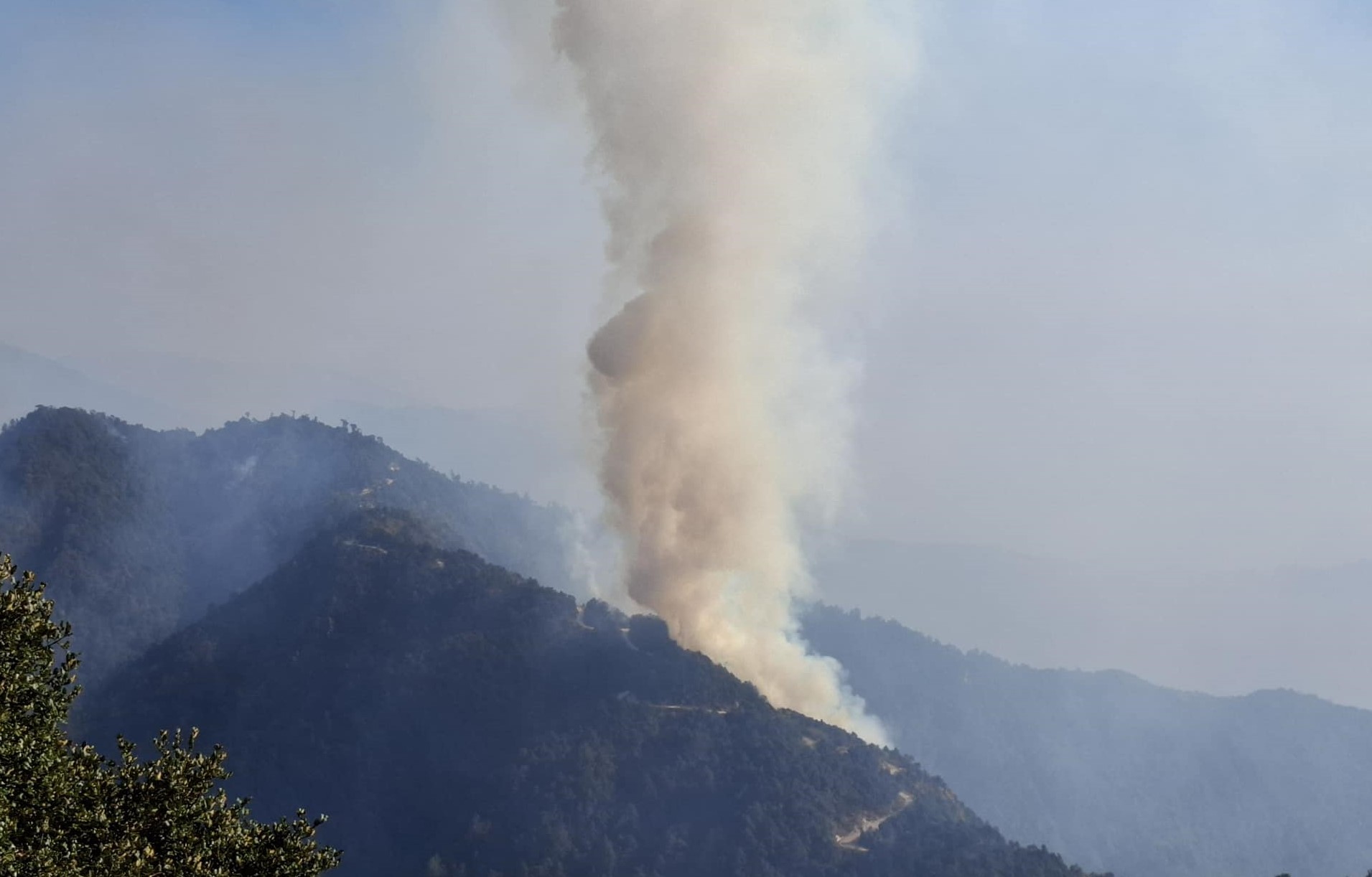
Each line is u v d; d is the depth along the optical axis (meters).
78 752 47.06
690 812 194.38
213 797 49.34
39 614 46.00
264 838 48.94
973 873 185.88
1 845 40.88
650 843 189.25
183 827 46.66
